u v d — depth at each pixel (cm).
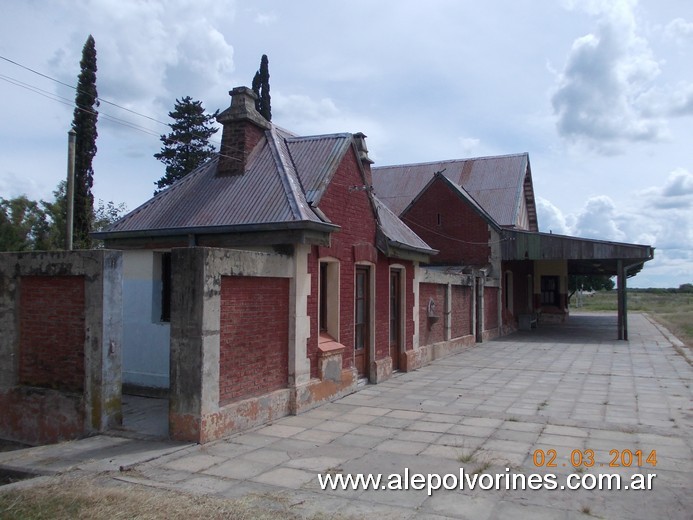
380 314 1221
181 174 3216
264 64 2806
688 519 490
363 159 1213
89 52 2566
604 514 500
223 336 740
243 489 551
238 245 918
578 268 3434
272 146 1072
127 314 1031
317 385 938
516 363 1541
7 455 667
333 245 1008
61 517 466
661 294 9956
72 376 781
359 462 642
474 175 3103
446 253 2447
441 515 496
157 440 713
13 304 827
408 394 1069
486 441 737
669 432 785
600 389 1140
